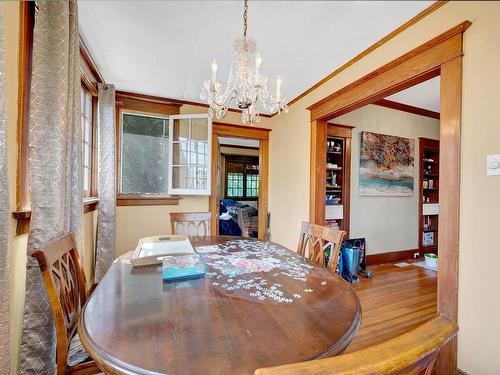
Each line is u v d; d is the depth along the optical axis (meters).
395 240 3.85
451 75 1.46
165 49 2.01
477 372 1.34
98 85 2.53
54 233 1.18
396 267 3.54
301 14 1.56
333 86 2.48
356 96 2.18
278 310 0.86
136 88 2.87
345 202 3.50
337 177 3.68
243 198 8.26
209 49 2.00
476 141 1.36
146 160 3.22
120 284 1.08
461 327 1.41
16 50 1.14
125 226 3.06
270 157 3.96
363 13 1.54
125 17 1.62
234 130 3.76
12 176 1.12
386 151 3.76
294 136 3.24
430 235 4.32
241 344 0.68
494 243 1.29
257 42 1.88
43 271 0.92
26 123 1.20
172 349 0.65
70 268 1.23
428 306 2.34
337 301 0.94
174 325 0.76
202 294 0.98
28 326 1.09
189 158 3.30
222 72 2.39
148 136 3.24
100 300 0.93
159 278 1.15
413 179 3.98
